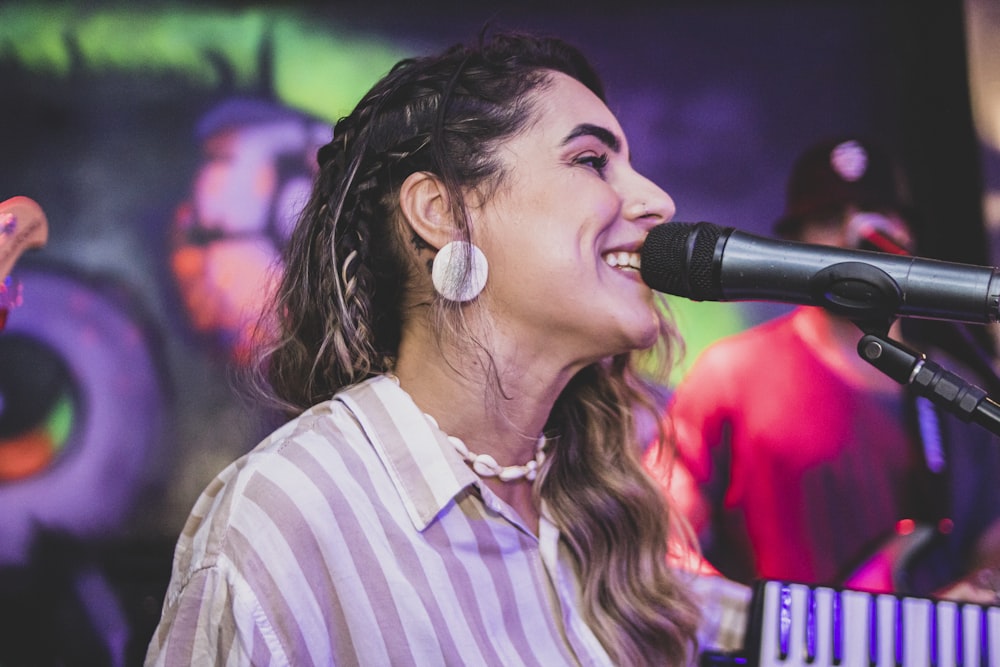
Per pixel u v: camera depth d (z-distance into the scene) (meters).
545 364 1.22
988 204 3.44
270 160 3.83
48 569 3.67
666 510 1.44
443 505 1.15
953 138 3.51
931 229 3.47
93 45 3.86
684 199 3.68
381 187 1.26
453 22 3.80
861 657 1.24
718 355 2.79
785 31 3.68
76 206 3.83
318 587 1.07
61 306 3.79
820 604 1.25
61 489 3.73
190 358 3.77
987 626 1.24
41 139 3.85
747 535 2.70
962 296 1.04
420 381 1.23
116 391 3.77
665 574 1.42
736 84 3.70
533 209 1.19
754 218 3.66
